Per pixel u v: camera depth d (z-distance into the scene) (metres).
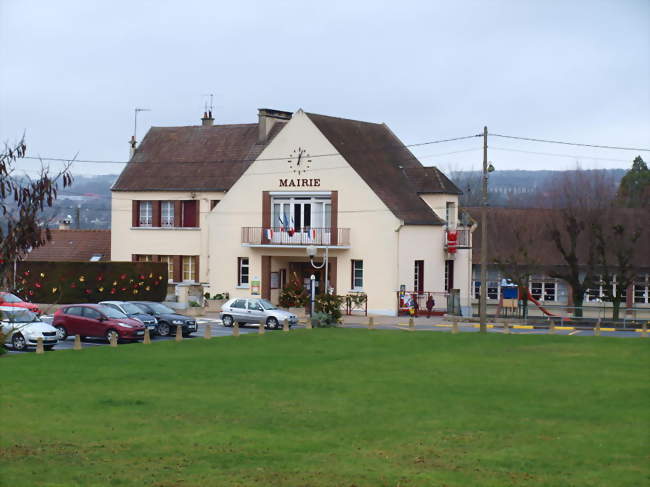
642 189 76.50
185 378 27.27
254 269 59.78
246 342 37.50
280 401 23.52
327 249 54.06
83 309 40.59
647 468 17.00
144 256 64.44
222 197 62.19
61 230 70.50
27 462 17.12
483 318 42.81
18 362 30.55
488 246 63.84
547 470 16.81
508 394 24.78
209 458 17.52
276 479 16.08
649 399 24.06
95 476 16.20
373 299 56.34
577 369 29.72
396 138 64.62
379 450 18.28
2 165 28.80
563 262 62.09
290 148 58.78
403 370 29.34
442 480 16.08
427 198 60.47
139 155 66.88
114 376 27.45
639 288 61.84
